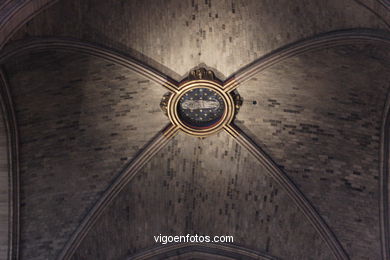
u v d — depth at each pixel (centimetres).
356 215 2220
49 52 1900
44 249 2206
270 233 2353
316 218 2253
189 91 2130
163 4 1916
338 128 2147
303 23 1914
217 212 2389
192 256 2391
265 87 2117
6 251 2150
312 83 2070
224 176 2327
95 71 2033
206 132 2228
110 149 2212
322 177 2227
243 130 2233
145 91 2123
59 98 2056
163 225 2375
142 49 2028
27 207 2169
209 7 1945
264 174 2281
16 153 2097
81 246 2255
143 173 2275
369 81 2006
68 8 1802
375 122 2106
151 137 2236
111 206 2273
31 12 1616
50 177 2180
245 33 2000
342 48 1930
